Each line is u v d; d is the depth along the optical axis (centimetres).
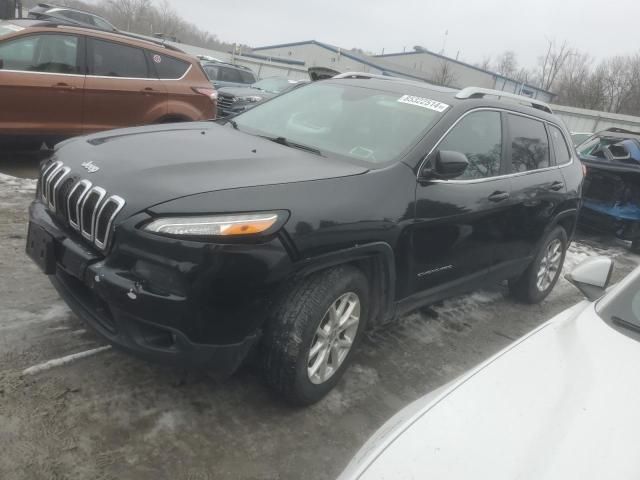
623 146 811
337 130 364
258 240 248
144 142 318
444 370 373
